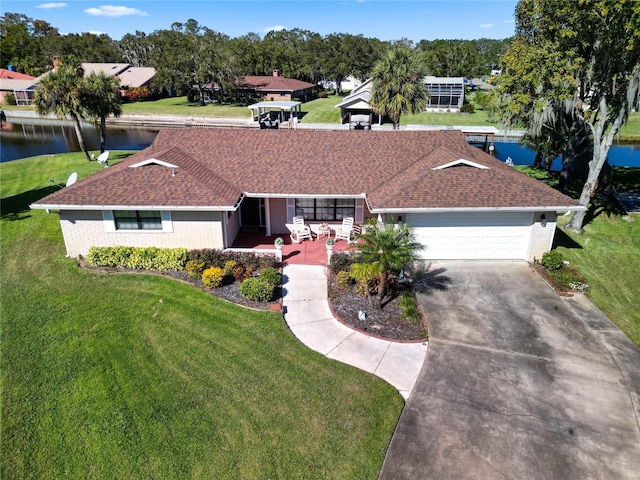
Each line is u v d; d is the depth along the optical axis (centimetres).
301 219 1998
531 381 1145
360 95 5391
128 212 1744
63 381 1116
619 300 1566
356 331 1356
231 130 2236
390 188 1828
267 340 1301
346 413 1036
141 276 1664
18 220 2227
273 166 2017
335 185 1917
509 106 2186
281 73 9406
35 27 13488
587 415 1034
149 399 1066
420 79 3341
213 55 7781
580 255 1911
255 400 1071
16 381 1111
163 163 1844
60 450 925
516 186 1756
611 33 1708
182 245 1798
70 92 3309
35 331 1318
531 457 924
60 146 4719
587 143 2850
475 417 1027
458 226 1772
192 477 873
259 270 1702
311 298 1547
